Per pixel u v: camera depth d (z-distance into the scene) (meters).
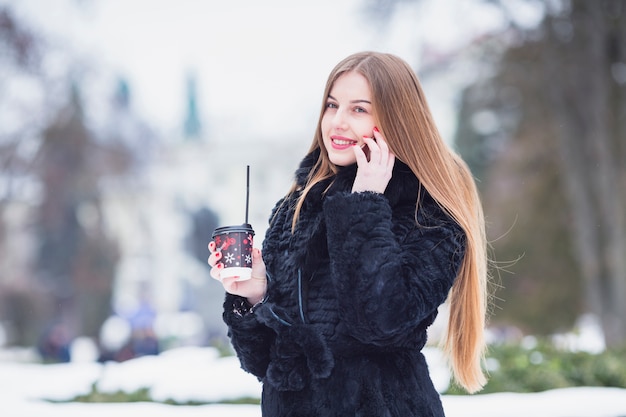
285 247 2.68
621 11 17.83
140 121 36.81
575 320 21.16
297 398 2.49
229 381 6.92
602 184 18.02
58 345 17.27
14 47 25.11
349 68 2.70
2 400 5.79
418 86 2.74
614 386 7.17
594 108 18.06
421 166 2.62
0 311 31.33
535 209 21.38
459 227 2.56
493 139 24.00
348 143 2.68
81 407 5.46
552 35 18.20
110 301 32.19
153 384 7.03
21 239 32.41
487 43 19.58
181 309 34.34
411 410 2.47
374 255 2.37
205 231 46.00
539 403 5.28
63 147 28.97
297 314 2.57
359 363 2.49
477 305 2.79
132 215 37.66
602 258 18.53
